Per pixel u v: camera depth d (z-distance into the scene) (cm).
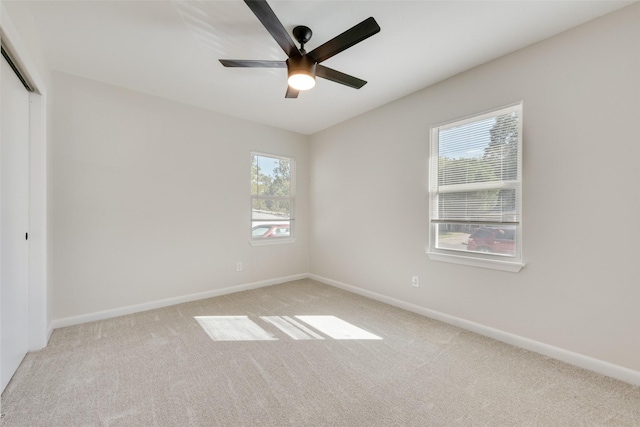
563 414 150
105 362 199
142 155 303
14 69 181
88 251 272
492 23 192
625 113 177
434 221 287
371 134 354
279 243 427
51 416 147
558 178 204
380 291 344
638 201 174
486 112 244
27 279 208
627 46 176
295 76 194
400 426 142
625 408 155
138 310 301
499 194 240
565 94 201
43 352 212
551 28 198
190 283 339
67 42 214
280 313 300
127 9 180
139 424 142
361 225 370
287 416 149
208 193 353
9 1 151
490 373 189
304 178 457
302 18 188
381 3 174
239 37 209
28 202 210
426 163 292
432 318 286
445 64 246
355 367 196
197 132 343
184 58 237
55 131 254
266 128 410
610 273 184
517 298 227
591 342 191
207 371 190
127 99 293
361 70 256
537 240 215
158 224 314
